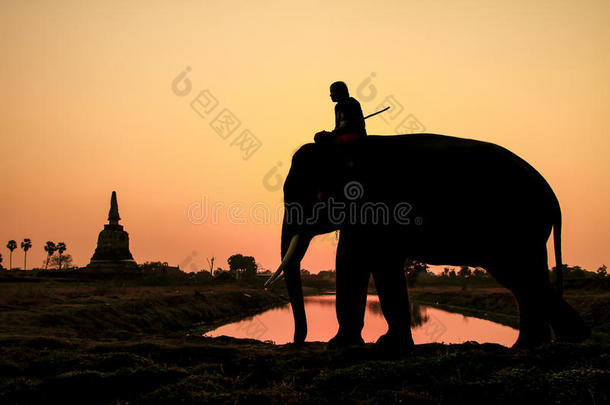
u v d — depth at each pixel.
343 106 6.46
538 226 5.59
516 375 4.48
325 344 6.70
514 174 5.62
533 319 5.53
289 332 18.05
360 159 6.16
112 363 5.64
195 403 4.46
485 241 5.62
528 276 5.50
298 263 6.93
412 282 55.28
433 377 4.68
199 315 25.05
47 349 6.84
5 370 5.60
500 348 5.44
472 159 5.70
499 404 4.23
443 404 4.27
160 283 44.97
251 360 5.50
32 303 18.70
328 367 5.28
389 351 5.53
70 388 5.02
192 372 5.31
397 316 5.76
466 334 16.34
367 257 5.96
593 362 4.64
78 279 47.59
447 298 36.94
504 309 27.19
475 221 5.58
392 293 5.80
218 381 5.02
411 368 4.85
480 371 4.70
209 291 36.69
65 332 9.92
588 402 4.07
